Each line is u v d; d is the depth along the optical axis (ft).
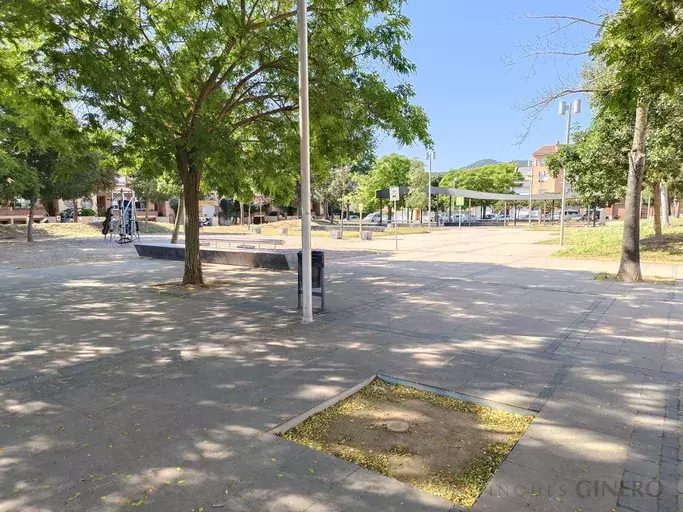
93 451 10.69
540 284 34.42
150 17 30.01
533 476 9.67
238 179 33.63
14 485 9.34
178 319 24.00
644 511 8.54
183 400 13.60
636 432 11.59
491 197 143.13
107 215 87.71
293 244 76.74
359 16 30.27
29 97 28.14
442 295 30.30
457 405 13.53
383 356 17.66
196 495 9.00
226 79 31.99
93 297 30.30
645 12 16.31
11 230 95.35
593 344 19.19
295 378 15.37
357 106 30.99
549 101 28.40
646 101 22.35
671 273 38.75
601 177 54.54
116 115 25.13
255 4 30.76
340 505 8.71
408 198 154.10
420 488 9.37
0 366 16.71
